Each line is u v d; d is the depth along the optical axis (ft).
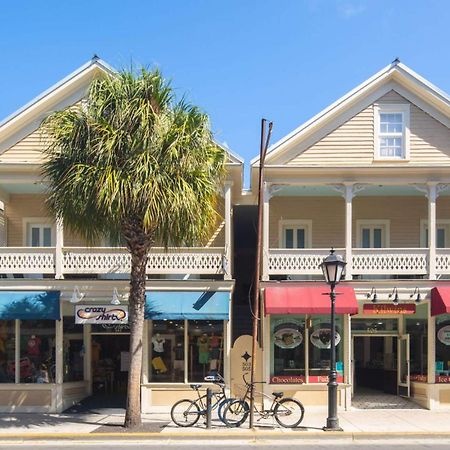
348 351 53.42
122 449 37.65
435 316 53.06
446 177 54.08
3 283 51.80
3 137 54.44
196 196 41.45
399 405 54.13
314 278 57.72
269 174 54.60
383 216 60.70
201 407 45.98
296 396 52.65
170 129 40.45
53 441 40.60
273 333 53.72
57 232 52.80
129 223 42.22
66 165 41.42
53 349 53.01
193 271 52.95
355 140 55.88
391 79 56.44
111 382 59.93
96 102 40.68
